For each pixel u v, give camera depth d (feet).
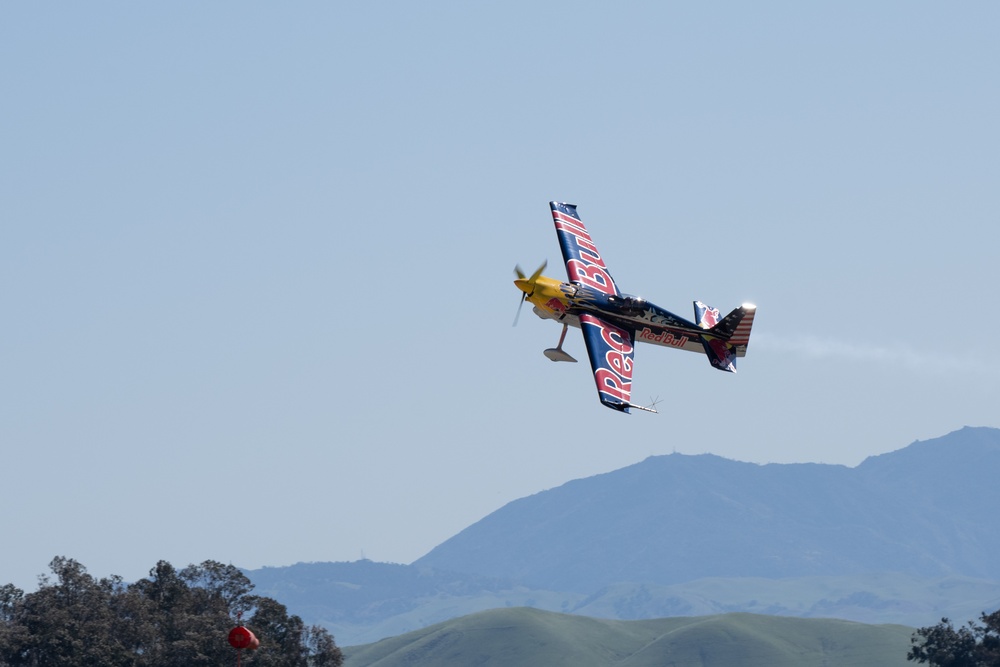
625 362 625.82
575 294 648.79
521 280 651.25
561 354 628.69
